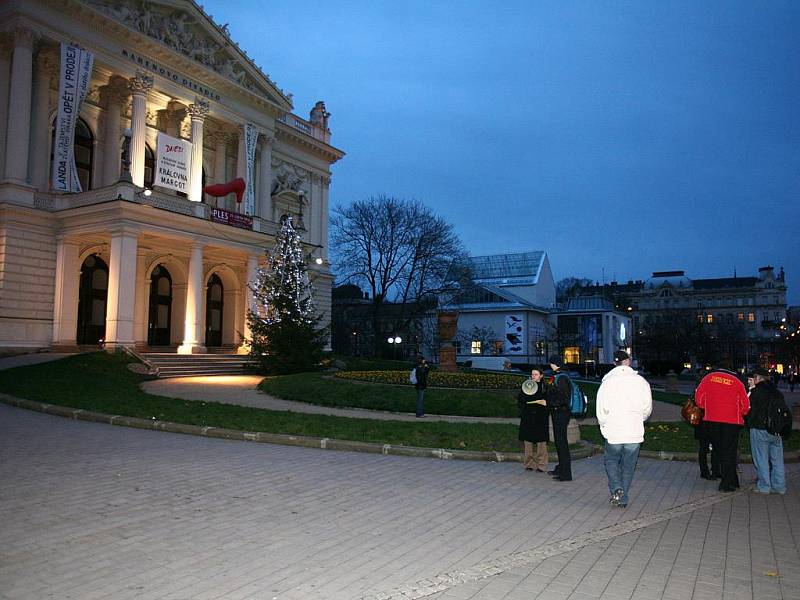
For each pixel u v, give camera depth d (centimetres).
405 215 5634
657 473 1122
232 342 4181
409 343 6569
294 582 535
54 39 3055
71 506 753
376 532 692
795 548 663
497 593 520
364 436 1323
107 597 492
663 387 4497
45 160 3148
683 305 13525
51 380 2045
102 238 3212
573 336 7544
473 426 1529
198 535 660
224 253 3856
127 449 1149
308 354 3066
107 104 3478
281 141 4881
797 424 2059
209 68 3819
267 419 1520
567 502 864
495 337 7288
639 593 527
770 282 13075
